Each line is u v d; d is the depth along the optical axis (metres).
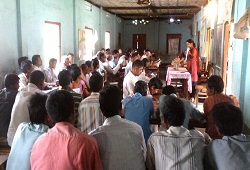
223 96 2.74
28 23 5.65
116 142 1.77
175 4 11.16
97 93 2.50
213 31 8.38
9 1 4.98
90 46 10.63
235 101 2.86
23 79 4.57
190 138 1.73
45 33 6.66
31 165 1.58
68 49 8.20
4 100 3.08
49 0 6.71
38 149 1.56
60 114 1.60
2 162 2.39
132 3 10.84
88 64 5.86
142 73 4.46
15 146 1.83
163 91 3.09
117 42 16.17
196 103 7.00
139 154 1.81
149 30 18.45
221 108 1.71
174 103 1.81
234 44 5.19
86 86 4.73
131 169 1.77
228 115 1.67
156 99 3.53
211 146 1.69
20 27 5.32
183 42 18.22
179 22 18.05
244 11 4.39
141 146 1.85
